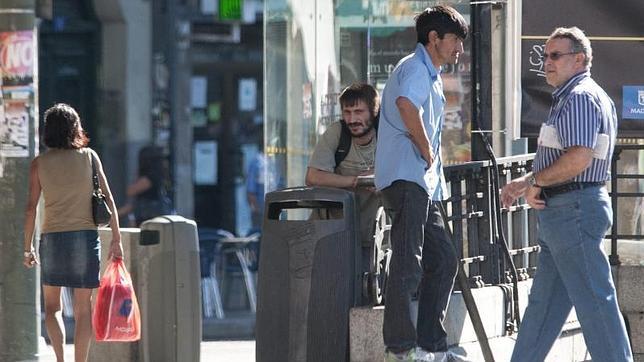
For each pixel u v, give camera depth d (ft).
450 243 107.65
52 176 117.08
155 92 243.40
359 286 109.50
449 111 130.31
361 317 107.76
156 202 242.37
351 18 135.85
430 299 107.24
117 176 241.96
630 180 145.28
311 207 111.04
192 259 123.95
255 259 223.71
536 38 122.01
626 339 100.42
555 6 122.21
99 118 240.94
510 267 121.80
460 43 106.01
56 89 238.89
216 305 214.48
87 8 239.50
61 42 238.68
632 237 130.00
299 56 139.03
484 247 124.06
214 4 246.06
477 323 109.29
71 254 116.88
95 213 117.50
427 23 105.29
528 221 133.39
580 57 100.94
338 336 107.86
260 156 247.70
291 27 139.44
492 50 117.19
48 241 117.50
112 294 118.42
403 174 104.01
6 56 128.88
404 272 103.71
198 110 246.47
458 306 114.73
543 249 103.91
